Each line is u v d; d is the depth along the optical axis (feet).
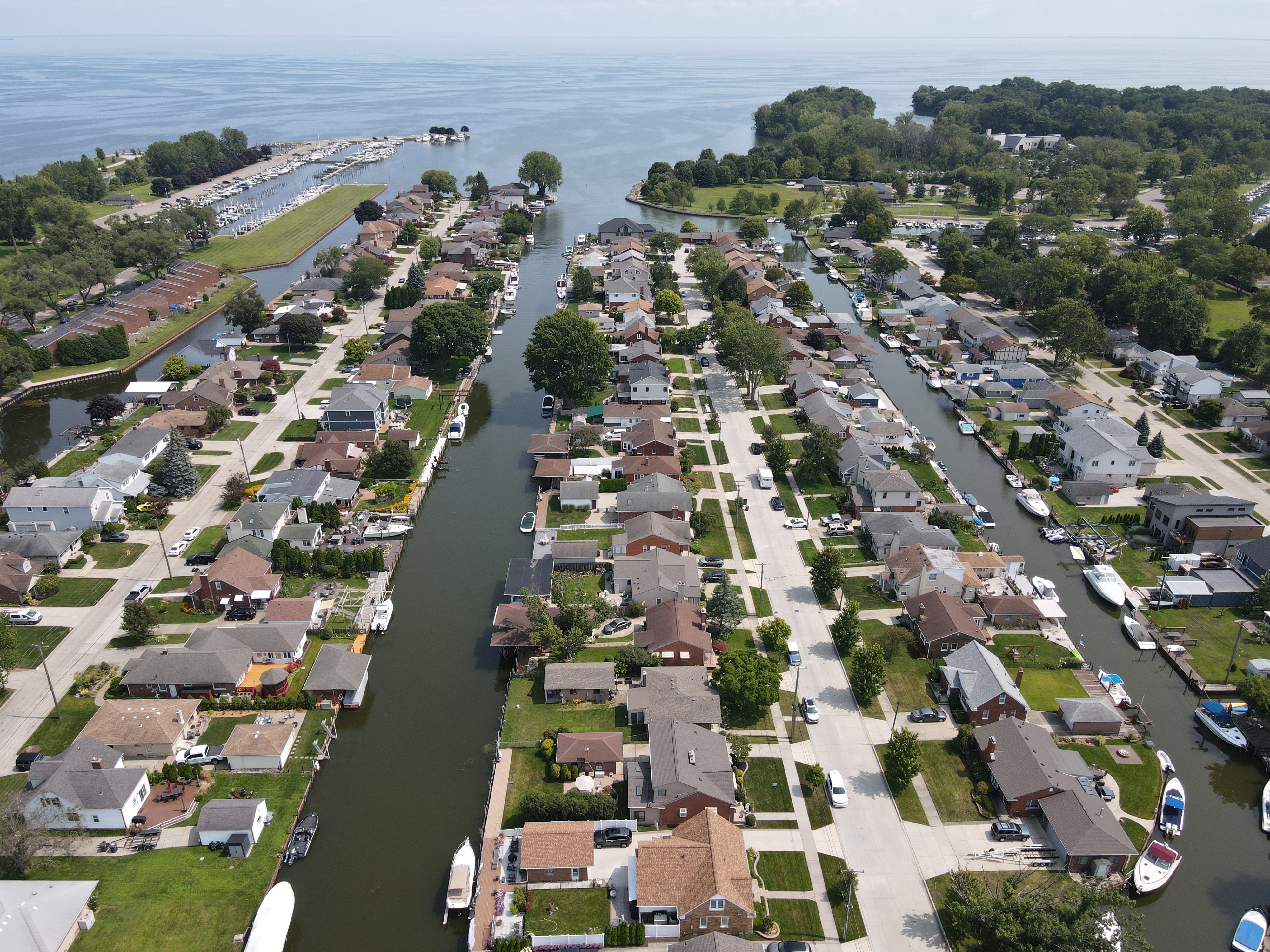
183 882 236.43
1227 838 255.50
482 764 281.13
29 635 332.19
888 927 222.69
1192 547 382.22
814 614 345.31
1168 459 469.16
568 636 315.58
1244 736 286.66
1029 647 327.88
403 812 263.49
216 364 564.30
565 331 511.40
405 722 298.56
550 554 370.53
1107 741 284.61
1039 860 240.32
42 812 243.81
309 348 621.72
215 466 457.27
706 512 413.39
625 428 492.13
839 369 589.73
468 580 375.04
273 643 316.60
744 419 517.55
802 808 258.16
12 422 530.68
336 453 447.42
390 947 223.30
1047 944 198.29
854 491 419.95
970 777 269.85
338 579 368.48
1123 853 233.35
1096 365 602.44
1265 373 561.84
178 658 304.50
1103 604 360.69
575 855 232.53
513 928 221.66
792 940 218.38
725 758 263.90
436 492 444.55
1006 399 545.85
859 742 283.79
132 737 275.18
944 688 303.89
